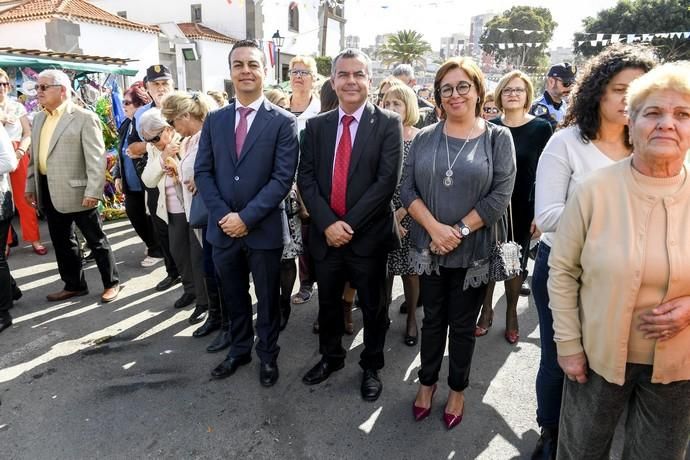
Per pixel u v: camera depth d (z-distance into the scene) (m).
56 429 2.28
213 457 2.11
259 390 2.62
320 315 2.62
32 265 4.54
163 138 3.18
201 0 21.75
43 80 3.29
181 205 3.36
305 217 3.18
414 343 3.13
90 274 4.34
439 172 2.10
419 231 2.24
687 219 1.26
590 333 1.42
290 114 2.58
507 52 49.06
